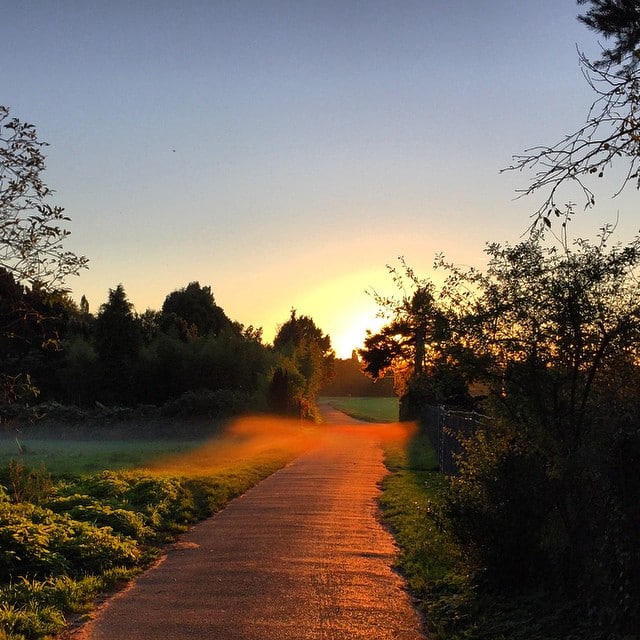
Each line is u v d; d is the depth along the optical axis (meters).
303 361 63.22
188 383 49.22
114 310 50.38
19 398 9.36
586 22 9.67
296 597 7.80
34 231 7.98
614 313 7.05
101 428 39.72
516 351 7.48
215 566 9.25
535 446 7.53
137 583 8.41
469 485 8.24
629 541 5.78
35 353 50.38
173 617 7.04
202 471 20.23
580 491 7.00
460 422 17.42
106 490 14.21
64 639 6.39
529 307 7.36
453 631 6.76
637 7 9.38
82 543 9.24
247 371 50.81
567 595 7.04
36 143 8.04
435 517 8.47
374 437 42.88
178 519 12.72
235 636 6.48
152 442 36.69
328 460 26.52
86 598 7.60
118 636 6.46
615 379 7.12
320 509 14.23
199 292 78.06
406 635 6.66
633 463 5.84
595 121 7.21
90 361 49.44
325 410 94.12
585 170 7.18
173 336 56.03
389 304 8.07
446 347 7.67
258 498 15.94
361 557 9.79
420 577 8.55
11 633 6.19
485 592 7.68
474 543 7.80
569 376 7.23
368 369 51.84
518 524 7.62
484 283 7.63
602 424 6.83
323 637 6.52
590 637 6.09
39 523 10.02
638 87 7.19
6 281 8.11
